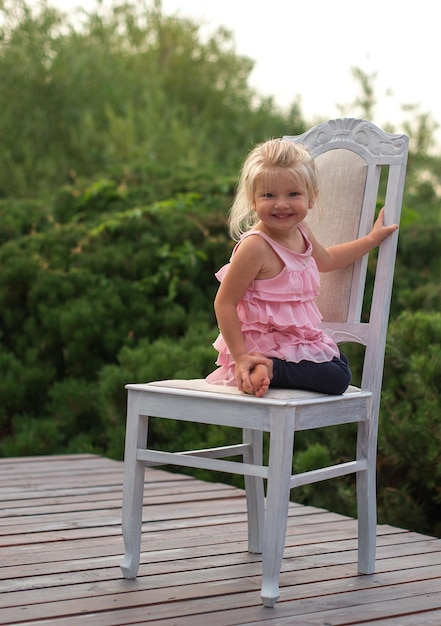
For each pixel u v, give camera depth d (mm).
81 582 2406
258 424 2203
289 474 2191
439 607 2250
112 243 6066
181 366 4430
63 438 4863
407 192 9148
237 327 2283
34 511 3234
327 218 2633
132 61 10828
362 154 2629
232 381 2385
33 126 9047
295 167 2283
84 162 8922
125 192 6688
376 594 2348
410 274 5926
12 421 5059
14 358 5340
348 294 2588
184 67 11383
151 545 2795
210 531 2984
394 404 3885
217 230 6043
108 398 4477
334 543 2869
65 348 5367
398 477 3926
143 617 2133
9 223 6555
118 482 3773
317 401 2250
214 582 2426
